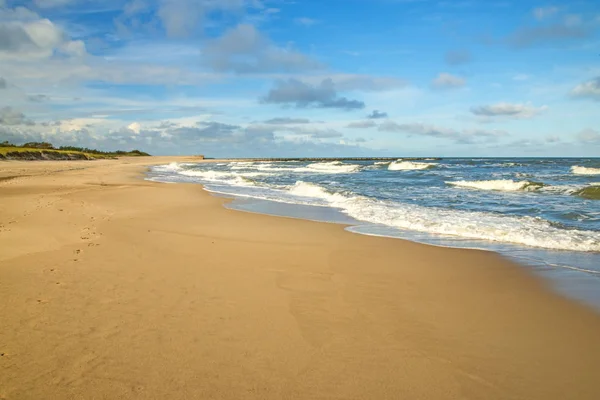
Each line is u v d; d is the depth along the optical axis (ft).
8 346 12.94
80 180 90.33
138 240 28.78
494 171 133.39
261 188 75.56
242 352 12.85
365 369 11.96
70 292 17.90
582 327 14.93
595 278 20.77
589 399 10.58
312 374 11.65
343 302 17.38
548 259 24.54
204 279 20.24
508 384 11.26
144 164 237.86
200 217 40.22
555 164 200.34
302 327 14.75
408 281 20.35
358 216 41.04
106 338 13.60
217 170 153.07
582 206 45.88
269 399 10.47
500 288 19.34
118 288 18.57
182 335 13.93
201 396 10.52
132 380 11.18
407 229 34.40
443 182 86.12
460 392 10.86
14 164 180.86
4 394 10.43
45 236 28.96
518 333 14.48
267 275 21.09
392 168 162.71
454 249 27.17
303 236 31.30
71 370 11.63
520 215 40.09
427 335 14.26
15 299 16.94
